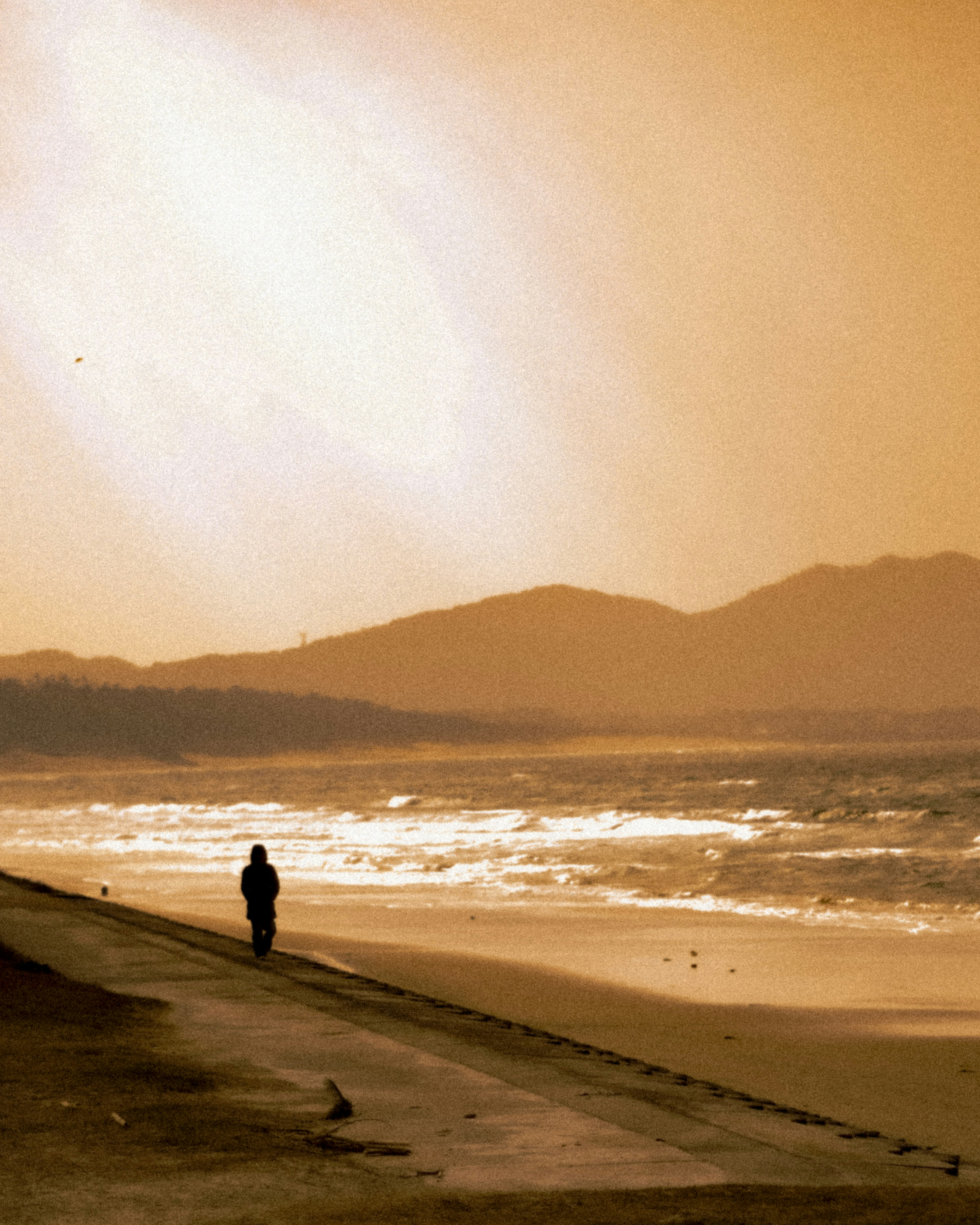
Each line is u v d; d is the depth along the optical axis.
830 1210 9.84
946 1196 10.38
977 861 77.19
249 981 23.94
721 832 112.25
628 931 44.28
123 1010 20.36
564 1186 10.69
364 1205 9.96
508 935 43.25
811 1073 22.11
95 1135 12.09
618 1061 19.61
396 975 33.50
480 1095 14.31
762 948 39.50
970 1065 22.69
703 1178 11.01
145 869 79.38
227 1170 10.95
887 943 40.59
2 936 31.56
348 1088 14.65
